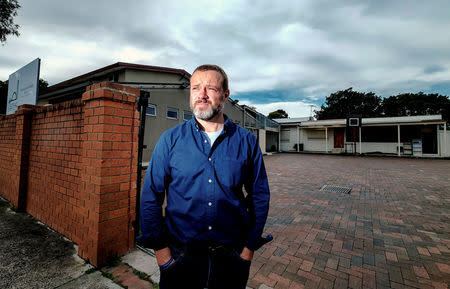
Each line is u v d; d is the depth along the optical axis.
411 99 35.28
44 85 21.17
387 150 18.98
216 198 0.97
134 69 10.36
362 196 5.12
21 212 3.35
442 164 11.96
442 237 2.90
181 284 1.00
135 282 1.79
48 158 2.90
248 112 19.25
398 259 2.35
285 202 4.61
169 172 1.08
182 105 11.48
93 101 2.10
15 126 3.72
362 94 39.34
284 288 1.85
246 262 1.04
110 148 2.06
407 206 4.33
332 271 2.11
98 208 1.99
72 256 2.17
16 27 8.63
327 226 3.28
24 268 1.94
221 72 1.19
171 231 1.04
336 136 21.56
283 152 22.98
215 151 1.03
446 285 1.91
